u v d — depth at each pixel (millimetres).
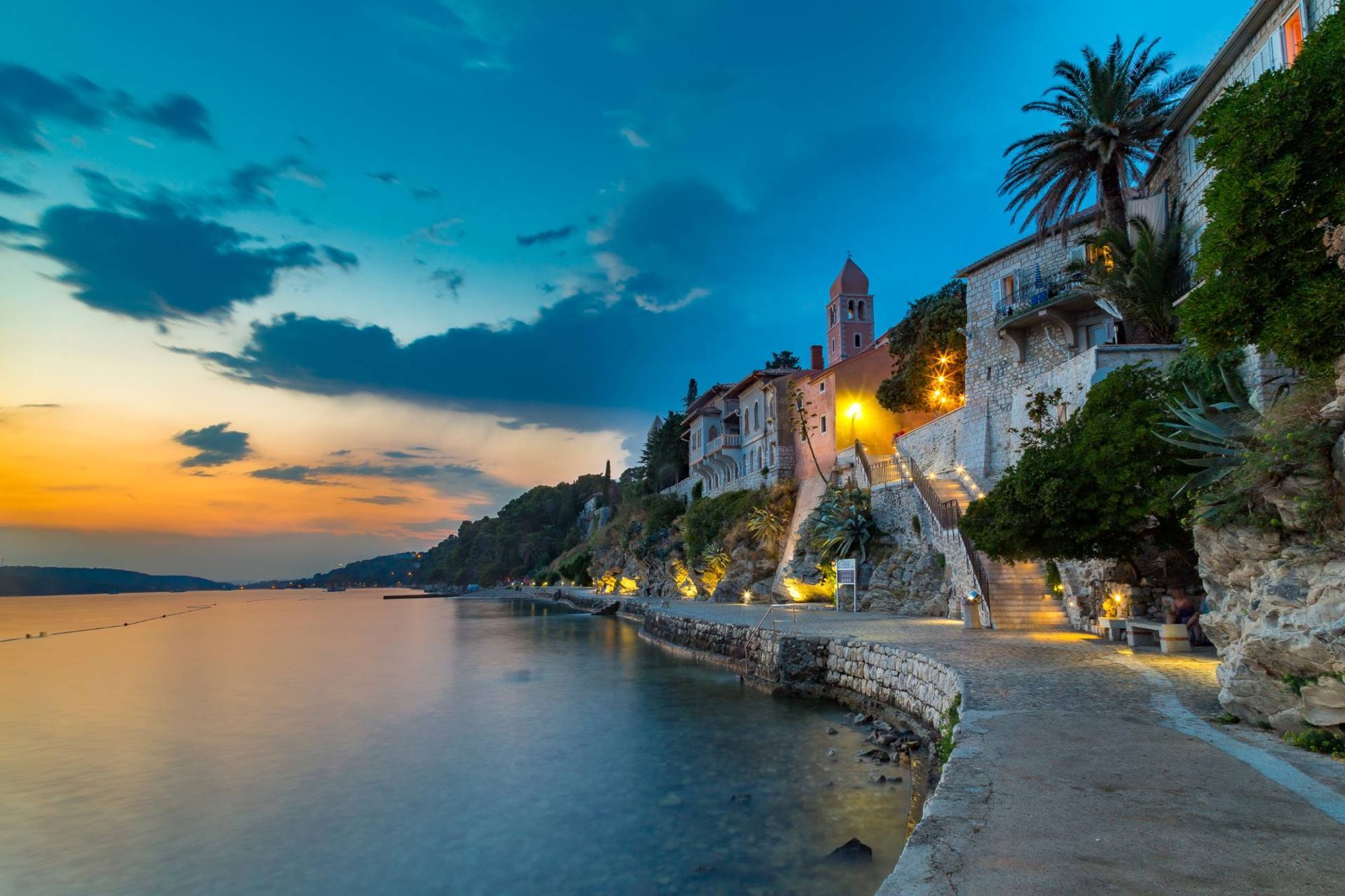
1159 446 17938
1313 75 9594
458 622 75062
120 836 13914
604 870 11469
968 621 25625
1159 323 25297
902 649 19594
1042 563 27125
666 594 71688
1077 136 28375
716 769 16375
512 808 14664
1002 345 35469
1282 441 9656
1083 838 5797
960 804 6738
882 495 41656
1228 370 17922
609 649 42562
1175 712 10898
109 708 27844
